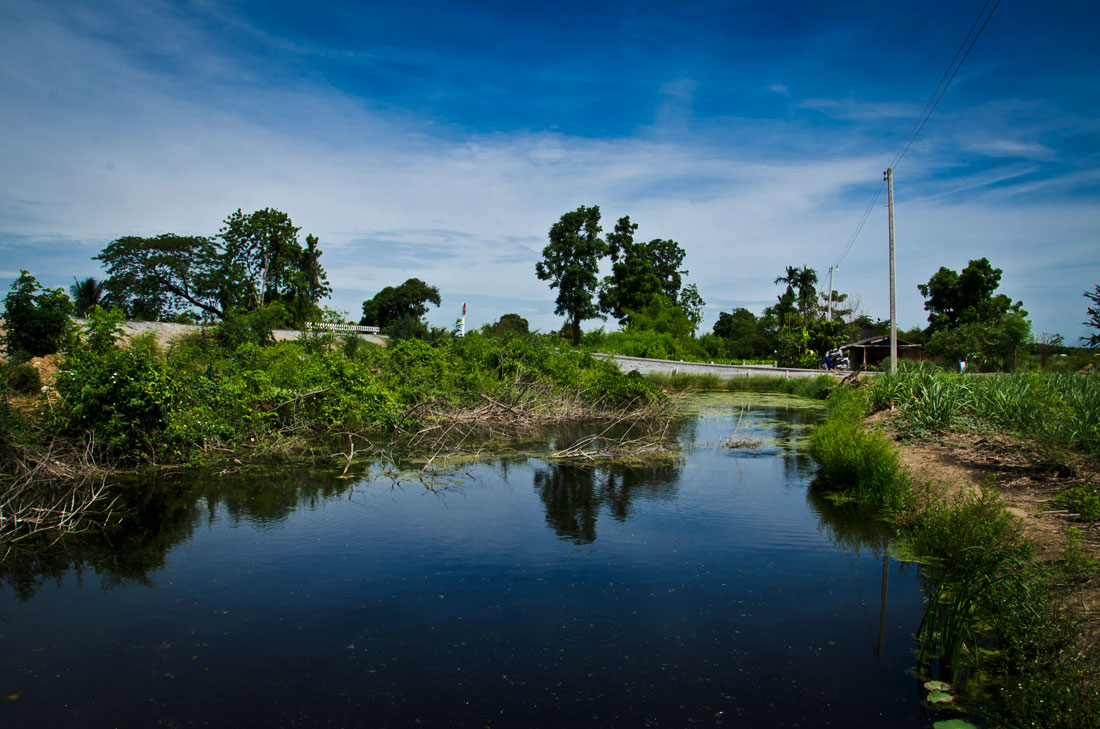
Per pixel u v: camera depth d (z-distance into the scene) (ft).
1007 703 14.07
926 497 27.99
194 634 17.62
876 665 16.20
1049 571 18.31
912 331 181.06
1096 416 30.48
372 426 51.55
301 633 17.69
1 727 13.33
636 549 24.86
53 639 17.29
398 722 13.66
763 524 28.25
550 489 34.65
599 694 14.79
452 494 33.22
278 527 27.20
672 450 47.67
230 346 70.28
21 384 40.40
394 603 19.69
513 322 162.50
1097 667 13.99
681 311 190.90
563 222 186.60
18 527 25.96
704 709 14.24
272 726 13.48
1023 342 108.58
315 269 143.95
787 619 18.80
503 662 16.22
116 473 35.60
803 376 107.55
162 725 13.50
